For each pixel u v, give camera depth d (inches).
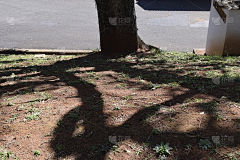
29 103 143.3
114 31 277.7
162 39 355.6
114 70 211.0
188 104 129.6
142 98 142.2
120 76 189.8
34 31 390.6
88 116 125.0
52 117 125.3
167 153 96.0
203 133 105.7
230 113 119.3
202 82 163.0
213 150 95.8
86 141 106.7
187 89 152.9
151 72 200.1
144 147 100.5
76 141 107.1
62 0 573.6
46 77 198.8
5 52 313.9
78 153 100.3
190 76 181.6
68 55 300.5
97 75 195.3
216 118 115.6
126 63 237.5
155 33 376.8
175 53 289.3
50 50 311.1
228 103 128.8
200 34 373.1
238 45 260.8
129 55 272.4
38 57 294.2
